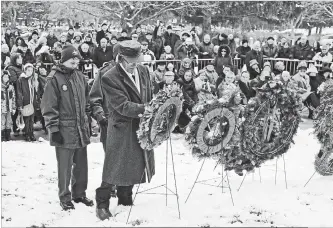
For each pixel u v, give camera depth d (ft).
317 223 15.08
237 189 18.66
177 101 15.57
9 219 15.37
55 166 23.18
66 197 16.44
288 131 18.78
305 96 37.35
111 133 15.47
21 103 29.71
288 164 23.72
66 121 16.05
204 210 16.08
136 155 15.58
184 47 42.63
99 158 24.90
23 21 78.07
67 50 16.12
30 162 23.79
